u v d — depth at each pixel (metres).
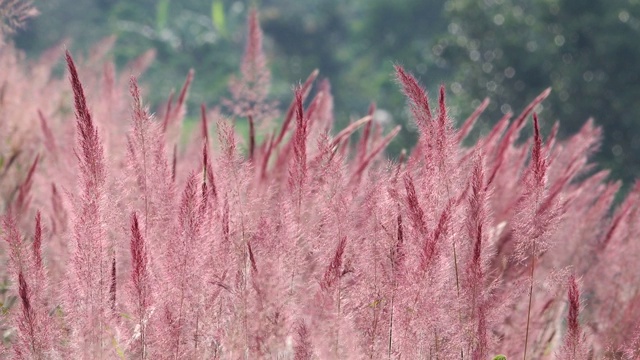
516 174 2.92
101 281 2.59
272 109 3.08
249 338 2.60
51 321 2.61
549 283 2.76
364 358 2.58
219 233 2.65
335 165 2.65
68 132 3.09
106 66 3.31
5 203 3.13
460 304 2.60
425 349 2.59
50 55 3.65
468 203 2.64
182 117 3.17
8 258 2.66
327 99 3.18
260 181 2.90
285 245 2.62
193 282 2.59
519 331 2.79
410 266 2.59
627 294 2.89
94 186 2.58
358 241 2.63
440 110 2.62
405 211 2.63
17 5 3.09
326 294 2.57
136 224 2.57
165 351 2.58
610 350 2.78
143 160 2.68
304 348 2.55
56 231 2.86
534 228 2.66
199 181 2.63
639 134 11.73
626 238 2.94
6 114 3.40
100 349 2.59
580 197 3.05
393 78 2.64
